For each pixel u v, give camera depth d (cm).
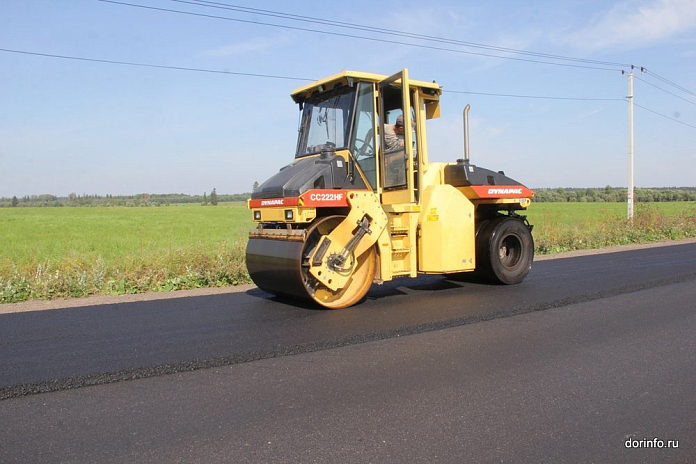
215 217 4616
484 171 896
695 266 1111
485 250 906
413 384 440
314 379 453
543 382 445
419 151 788
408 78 754
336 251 740
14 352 539
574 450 332
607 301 761
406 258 801
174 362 500
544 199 7488
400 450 331
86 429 363
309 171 734
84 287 934
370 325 634
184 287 978
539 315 679
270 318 683
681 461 321
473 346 544
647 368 479
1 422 375
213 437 350
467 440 344
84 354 530
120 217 4644
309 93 838
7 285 927
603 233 1914
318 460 319
